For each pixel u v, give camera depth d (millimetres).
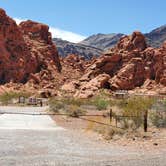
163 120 21547
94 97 63375
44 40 106812
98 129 19375
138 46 89812
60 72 102000
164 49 83562
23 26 107125
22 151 12883
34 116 28375
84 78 83562
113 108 39344
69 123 23906
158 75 79375
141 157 11977
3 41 88062
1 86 77000
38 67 94750
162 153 12992
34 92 77188
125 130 18609
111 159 11570
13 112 32938
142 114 22609
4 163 10742
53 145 14453
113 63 85000
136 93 71312
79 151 13234
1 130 18766
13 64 86812
